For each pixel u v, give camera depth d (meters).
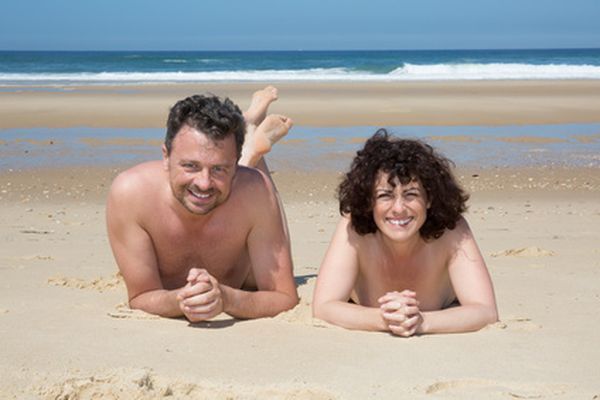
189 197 4.36
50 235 7.86
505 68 48.94
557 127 19.94
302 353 3.86
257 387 3.37
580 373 3.60
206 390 3.36
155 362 3.69
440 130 19.03
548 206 10.12
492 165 13.75
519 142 17.02
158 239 4.70
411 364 3.71
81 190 11.26
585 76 44.38
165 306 4.54
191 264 4.82
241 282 5.04
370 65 55.91
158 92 31.14
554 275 5.96
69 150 15.38
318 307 4.49
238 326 4.36
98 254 6.79
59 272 5.93
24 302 4.91
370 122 20.64
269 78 42.66
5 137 17.31
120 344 3.96
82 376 3.45
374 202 4.36
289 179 12.26
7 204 10.08
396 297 4.18
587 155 15.07
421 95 29.53
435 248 4.58
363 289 4.75
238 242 4.79
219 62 65.69
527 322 4.52
